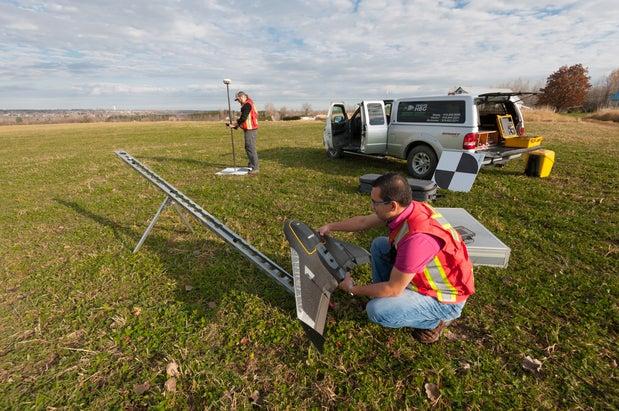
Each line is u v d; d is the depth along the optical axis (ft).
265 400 6.64
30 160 36.73
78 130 87.97
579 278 10.34
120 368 7.48
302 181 23.40
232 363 7.57
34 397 6.81
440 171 20.42
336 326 8.62
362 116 24.86
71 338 8.43
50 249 13.47
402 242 6.55
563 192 19.07
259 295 9.91
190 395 6.85
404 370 7.26
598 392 6.66
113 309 9.49
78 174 27.96
